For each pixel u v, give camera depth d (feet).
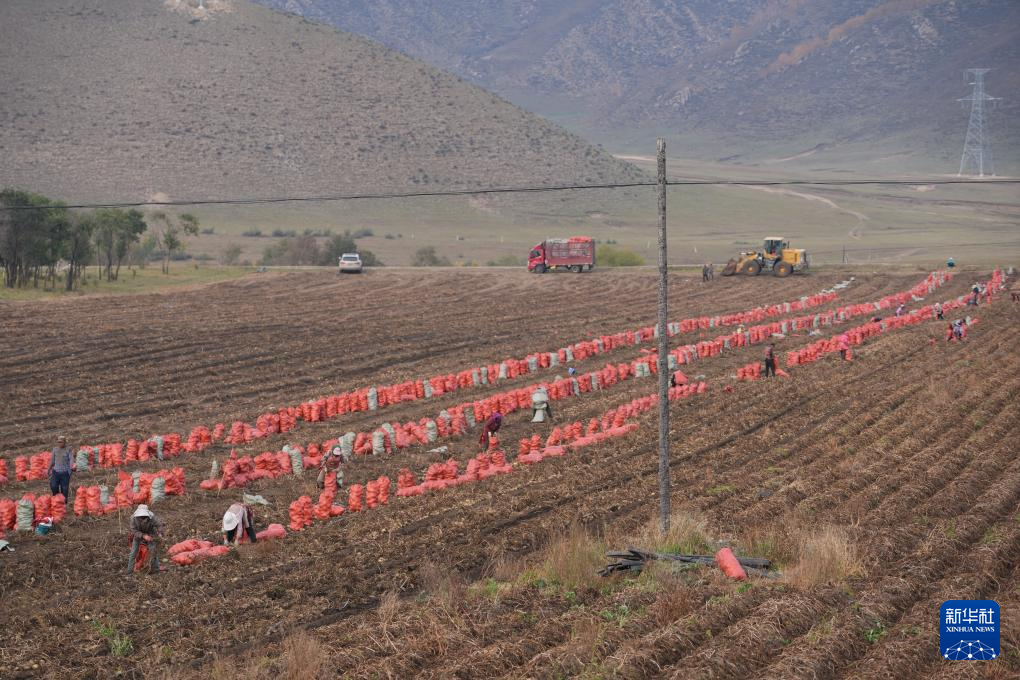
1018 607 200.23
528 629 201.77
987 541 242.58
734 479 319.68
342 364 579.89
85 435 408.67
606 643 190.19
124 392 497.87
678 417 422.41
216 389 507.71
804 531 252.62
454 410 421.59
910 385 456.45
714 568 236.22
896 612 203.82
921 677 178.19
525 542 263.70
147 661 195.93
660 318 269.64
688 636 192.13
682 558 240.73
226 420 437.58
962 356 548.72
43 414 448.24
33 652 201.05
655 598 216.13
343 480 336.70
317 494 323.37
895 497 288.71
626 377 527.81
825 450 352.49
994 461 317.01
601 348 620.90
